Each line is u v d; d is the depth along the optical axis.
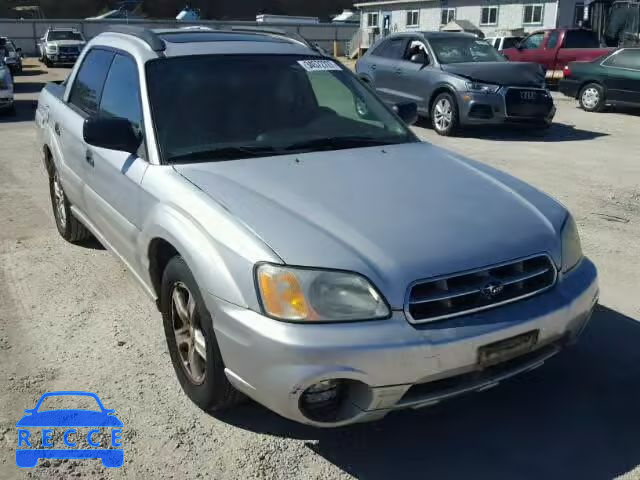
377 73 13.46
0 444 3.03
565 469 2.86
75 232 5.51
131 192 3.61
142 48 4.04
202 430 3.12
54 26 40.50
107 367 3.67
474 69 11.59
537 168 8.89
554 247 3.01
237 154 3.57
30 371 3.62
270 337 2.57
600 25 23.08
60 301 4.52
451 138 11.62
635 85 14.23
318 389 2.64
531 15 31.70
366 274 2.61
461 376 2.75
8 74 14.02
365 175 3.38
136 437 3.07
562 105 16.50
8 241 5.73
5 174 8.34
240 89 3.90
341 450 2.98
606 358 3.75
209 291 2.80
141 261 3.58
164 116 3.65
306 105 4.05
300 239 2.73
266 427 3.14
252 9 90.56
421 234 2.82
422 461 2.91
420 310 2.63
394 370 2.55
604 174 8.52
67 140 4.82
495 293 2.75
